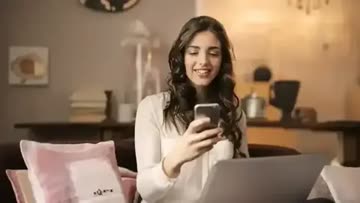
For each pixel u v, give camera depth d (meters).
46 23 3.51
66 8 3.51
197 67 1.64
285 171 1.38
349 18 3.48
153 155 1.61
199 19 1.67
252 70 3.46
